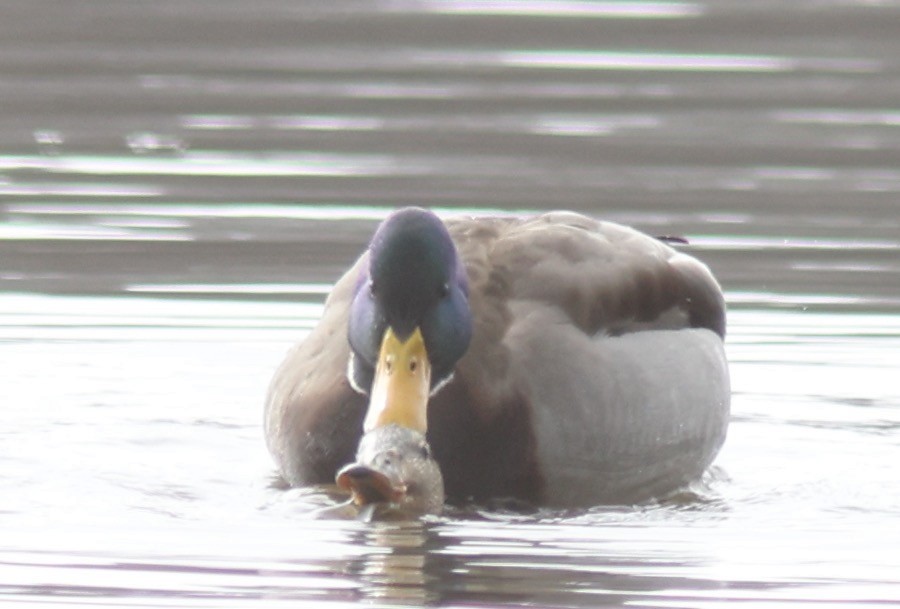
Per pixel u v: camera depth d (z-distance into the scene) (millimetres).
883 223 19438
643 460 11922
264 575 10062
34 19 29328
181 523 11047
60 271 17438
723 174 21344
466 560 10406
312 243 18500
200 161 21391
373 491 11000
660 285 12461
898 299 17000
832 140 22797
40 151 21750
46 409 13711
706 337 12672
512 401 11484
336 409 11516
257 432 13352
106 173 20844
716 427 12508
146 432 13242
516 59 26656
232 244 18391
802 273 17781
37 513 11219
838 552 10688
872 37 27984
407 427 11000
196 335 15773
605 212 19828
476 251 12203
